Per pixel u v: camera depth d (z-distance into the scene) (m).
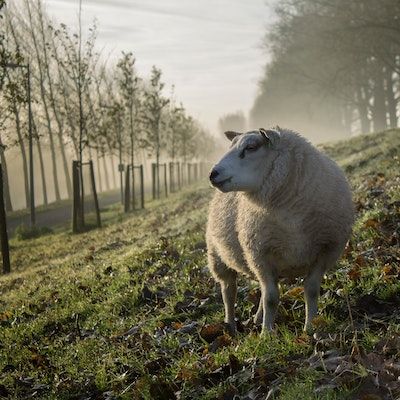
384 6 31.89
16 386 6.48
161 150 44.97
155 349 6.02
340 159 20.30
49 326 8.52
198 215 15.11
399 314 5.05
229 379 4.59
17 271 16.30
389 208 8.39
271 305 5.43
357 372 3.90
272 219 5.29
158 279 8.68
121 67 30.91
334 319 5.29
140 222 21.09
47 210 38.72
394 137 19.77
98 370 6.00
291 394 3.89
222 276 6.43
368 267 6.18
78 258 14.67
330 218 5.26
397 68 36.19
